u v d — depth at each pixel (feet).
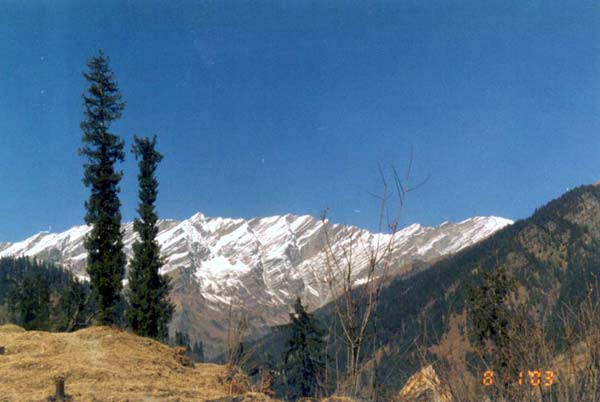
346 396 16.26
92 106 126.00
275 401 34.50
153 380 46.98
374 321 16.69
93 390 40.81
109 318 118.52
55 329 141.38
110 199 123.54
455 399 14.65
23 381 43.11
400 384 15.49
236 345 34.76
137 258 122.21
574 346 14.39
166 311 120.78
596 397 13.94
